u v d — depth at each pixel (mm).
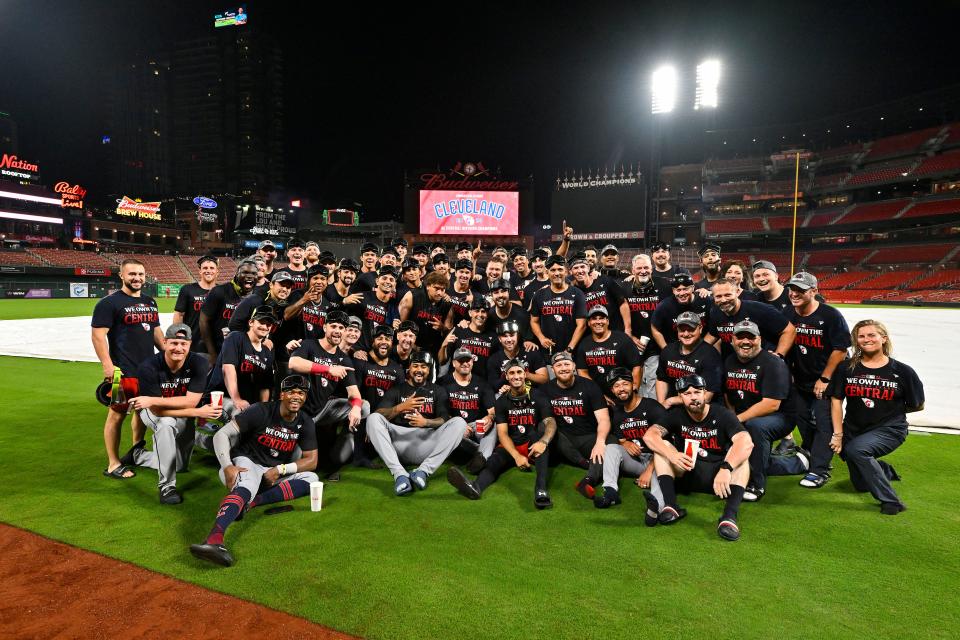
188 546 3957
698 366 5770
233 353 5590
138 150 187875
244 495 4184
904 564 3727
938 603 3256
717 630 2986
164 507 4688
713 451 5031
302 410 5117
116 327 6035
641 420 5309
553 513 4672
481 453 5699
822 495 5086
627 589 3398
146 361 5238
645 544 4047
